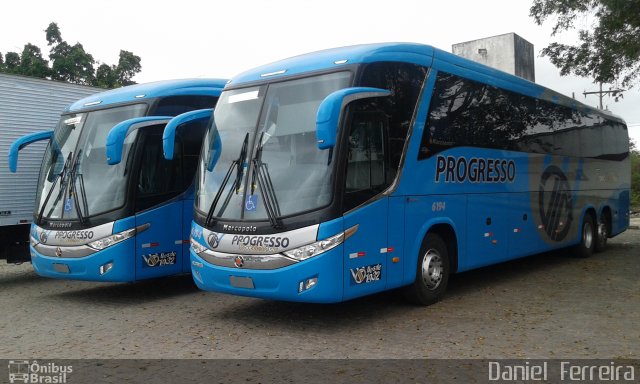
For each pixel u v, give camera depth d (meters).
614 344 6.75
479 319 8.00
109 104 10.18
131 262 9.19
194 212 8.13
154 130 9.73
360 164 7.37
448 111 9.03
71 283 11.70
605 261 13.76
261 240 7.15
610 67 14.32
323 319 8.08
